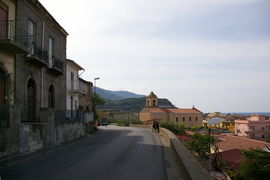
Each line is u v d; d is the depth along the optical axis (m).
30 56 15.51
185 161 7.27
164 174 8.20
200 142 18.88
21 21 15.04
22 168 8.79
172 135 17.31
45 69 18.53
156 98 92.31
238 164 23.23
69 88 25.95
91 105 37.59
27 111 16.14
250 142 35.38
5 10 13.75
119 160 10.66
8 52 13.84
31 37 16.45
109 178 7.58
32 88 16.98
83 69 29.45
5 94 13.72
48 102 19.23
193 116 89.88
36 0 16.42
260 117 84.31
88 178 7.53
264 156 6.45
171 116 87.00
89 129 26.30
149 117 84.50
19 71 14.87
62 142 16.61
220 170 13.99
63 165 9.41
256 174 6.50
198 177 5.29
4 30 13.53
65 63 23.31
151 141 18.81
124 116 95.44
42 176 7.68
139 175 8.03
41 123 13.98
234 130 84.50
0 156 10.04
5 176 7.65
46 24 18.80
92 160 10.55
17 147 11.12
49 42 19.80
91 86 37.75
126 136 23.38
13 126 10.83
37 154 11.82
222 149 33.06
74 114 19.66
